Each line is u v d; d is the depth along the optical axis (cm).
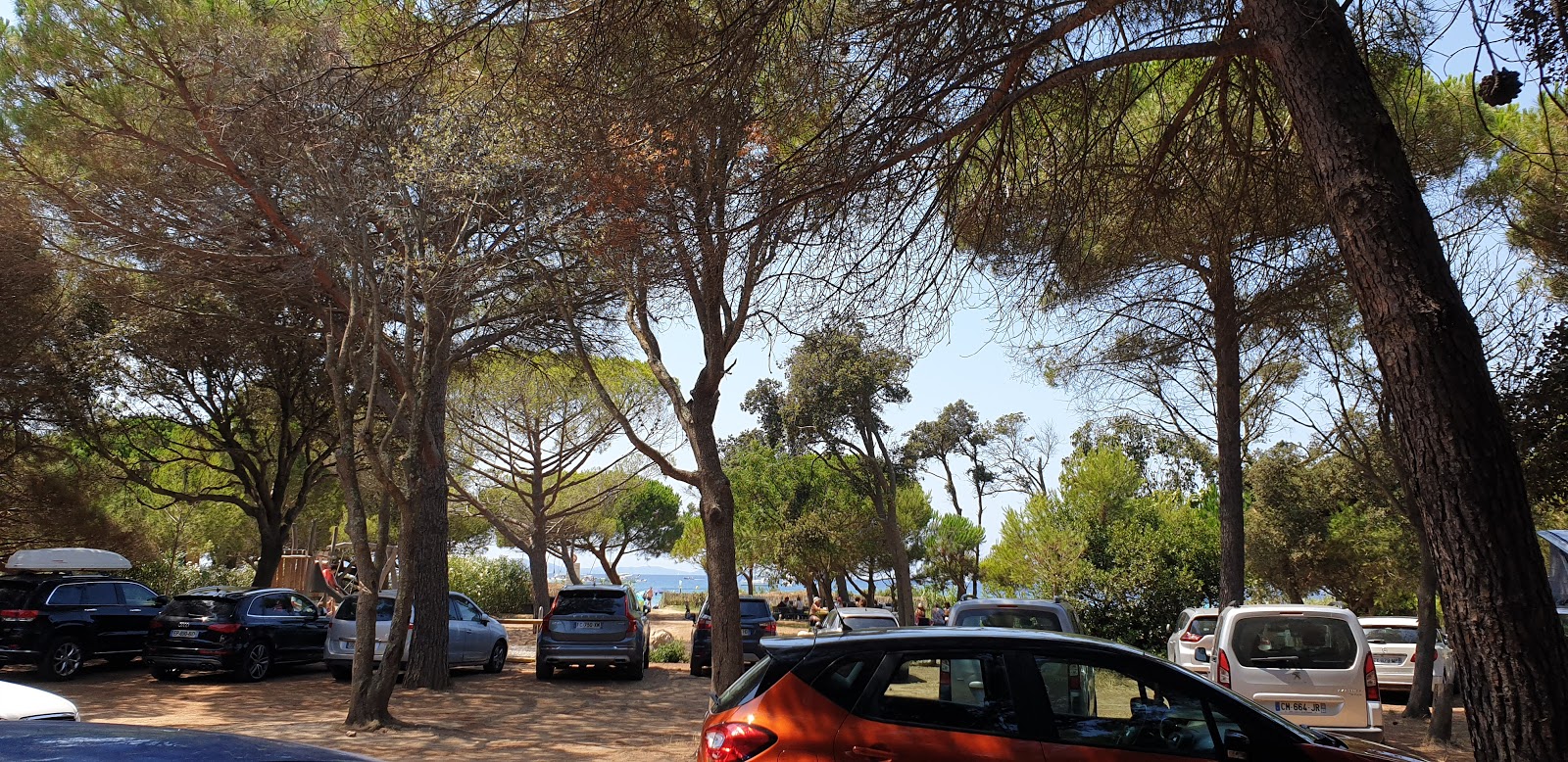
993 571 2777
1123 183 805
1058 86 688
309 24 1052
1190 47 588
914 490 3953
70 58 1085
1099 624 2331
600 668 2002
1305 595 2653
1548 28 541
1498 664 416
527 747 1035
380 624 1658
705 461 1041
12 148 1158
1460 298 464
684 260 720
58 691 1446
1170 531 2356
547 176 934
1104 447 2502
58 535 1942
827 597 4156
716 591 1020
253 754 253
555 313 1438
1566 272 1122
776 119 707
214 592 1686
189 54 1064
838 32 666
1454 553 434
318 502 2833
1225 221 818
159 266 1312
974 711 501
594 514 3719
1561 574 1547
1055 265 795
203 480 2931
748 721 501
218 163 1150
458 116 1008
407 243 1198
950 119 670
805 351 841
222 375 2027
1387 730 1232
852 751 488
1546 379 996
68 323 1745
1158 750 493
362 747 1013
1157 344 1259
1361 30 675
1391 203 474
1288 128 826
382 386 1702
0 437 1778
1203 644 1417
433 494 1612
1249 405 1462
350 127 1065
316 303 1310
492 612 4081
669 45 671
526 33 641
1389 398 467
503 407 2764
